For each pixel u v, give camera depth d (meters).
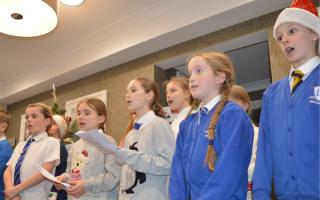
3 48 4.35
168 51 3.73
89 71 4.43
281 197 1.25
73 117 4.54
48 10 2.23
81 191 1.94
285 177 1.24
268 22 3.02
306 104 1.27
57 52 4.48
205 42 3.42
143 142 1.85
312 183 1.17
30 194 2.33
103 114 2.41
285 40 1.39
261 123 1.45
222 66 1.54
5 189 2.44
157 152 1.79
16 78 5.25
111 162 2.08
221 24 3.22
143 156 1.72
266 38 3.17
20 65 4.89
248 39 3.20
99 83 4.41
